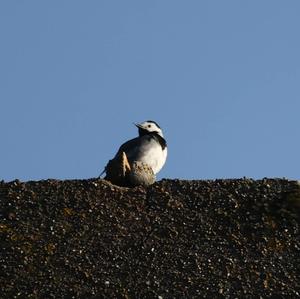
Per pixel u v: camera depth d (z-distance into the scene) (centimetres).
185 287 1809
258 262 1864
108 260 1858
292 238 1912
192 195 2002
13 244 1888
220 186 2020
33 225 1930
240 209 1973
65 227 1925
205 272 1838
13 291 1797
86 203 1975
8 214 1950
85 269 1841
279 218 1950
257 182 2033
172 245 1892
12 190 2002
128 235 1911
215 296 1795
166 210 1970
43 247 1883
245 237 1912
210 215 1961
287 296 1802
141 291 1800
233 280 1827
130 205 1978
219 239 1908
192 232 1922
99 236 1906
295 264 1864
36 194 1994
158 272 1834
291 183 2034
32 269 1839
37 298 1786
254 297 1797
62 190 2000
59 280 1819
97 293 1797
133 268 1842
